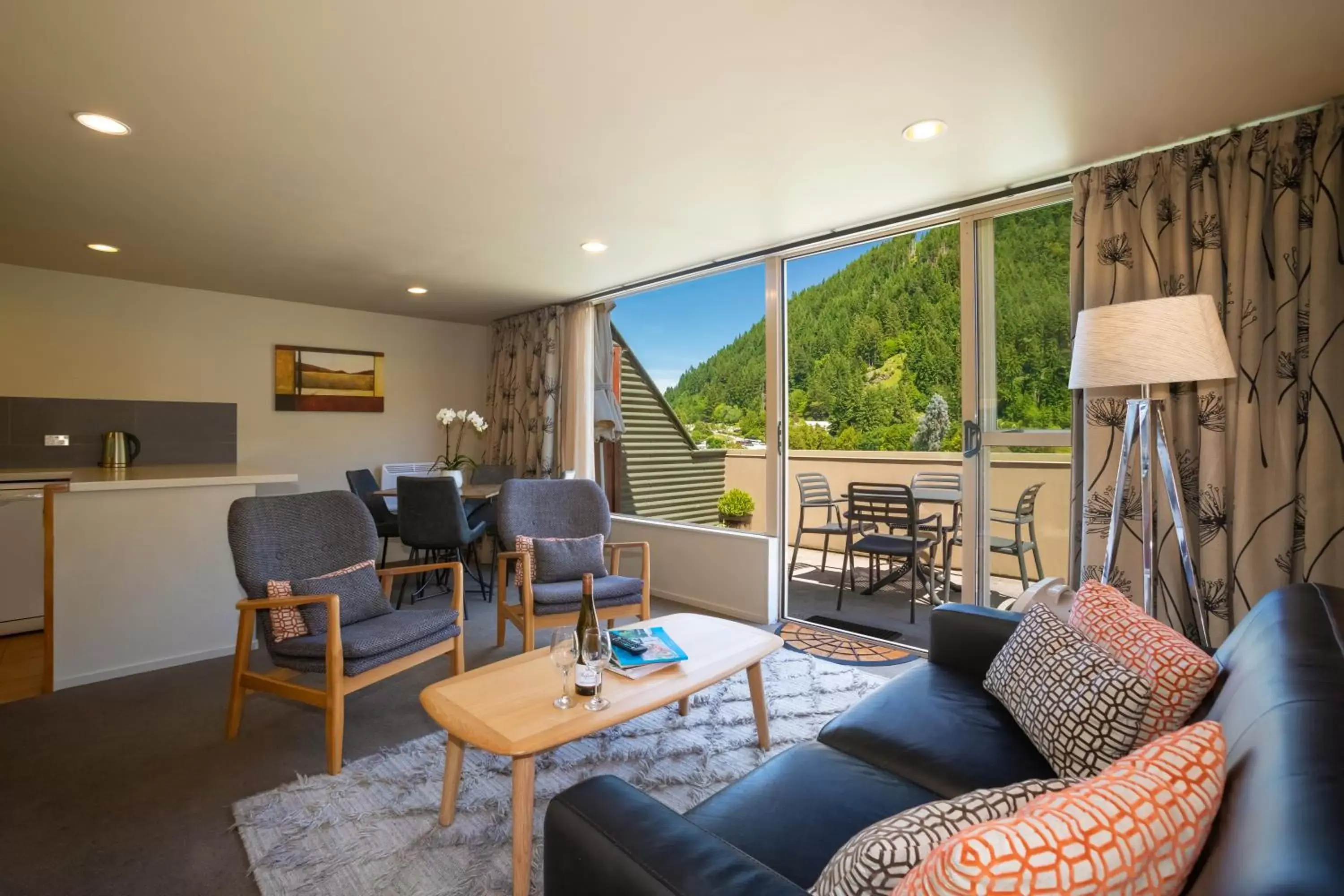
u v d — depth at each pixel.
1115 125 2.30
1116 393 2.48
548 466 5.27
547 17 1.69
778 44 1.81
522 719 1.72
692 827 1.00
